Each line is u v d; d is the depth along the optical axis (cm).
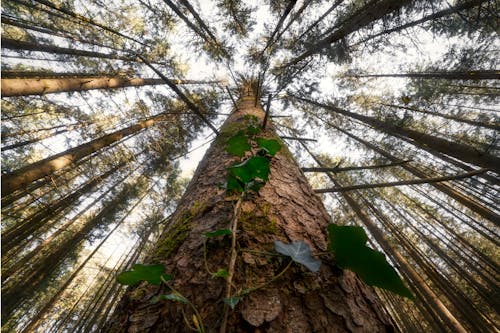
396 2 455
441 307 512
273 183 137
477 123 705
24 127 637
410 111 726
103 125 598
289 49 744
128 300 83
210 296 73
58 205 621
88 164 628
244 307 69
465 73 643
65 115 611
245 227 97
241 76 592
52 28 596
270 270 79
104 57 677
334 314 71
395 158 700
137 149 778
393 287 65
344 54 648
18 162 699
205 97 724
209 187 138
